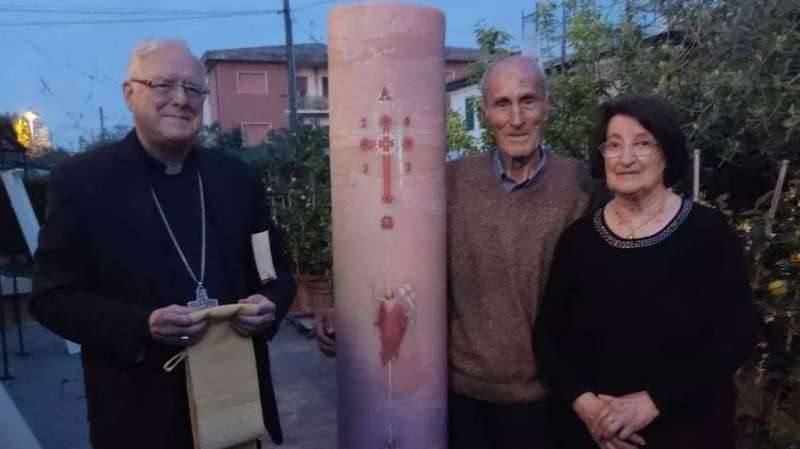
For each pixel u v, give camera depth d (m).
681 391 1.90
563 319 2.16
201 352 1.86
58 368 5.72
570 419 2.23
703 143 3.42
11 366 5.80
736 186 3.53
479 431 2.37
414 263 2.18
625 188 1.99
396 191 2.15
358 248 2.18
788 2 3.25
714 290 1.94
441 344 2.27
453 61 30.22
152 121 1.93
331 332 2.49
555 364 2.11
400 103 2.13
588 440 2.16
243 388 1.92
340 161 2.21
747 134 3.32
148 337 1.82
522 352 2.28
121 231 1.93
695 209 2.00
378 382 2.20
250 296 2.11
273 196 7.85
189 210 2.05
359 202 2.17
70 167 1.95
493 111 2.27
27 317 7.65
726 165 3.48
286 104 33.97
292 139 8.63
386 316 2.17
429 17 2.17
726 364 1.88
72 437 4.13
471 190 2.37
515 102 2.22
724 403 1.98
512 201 2.30
